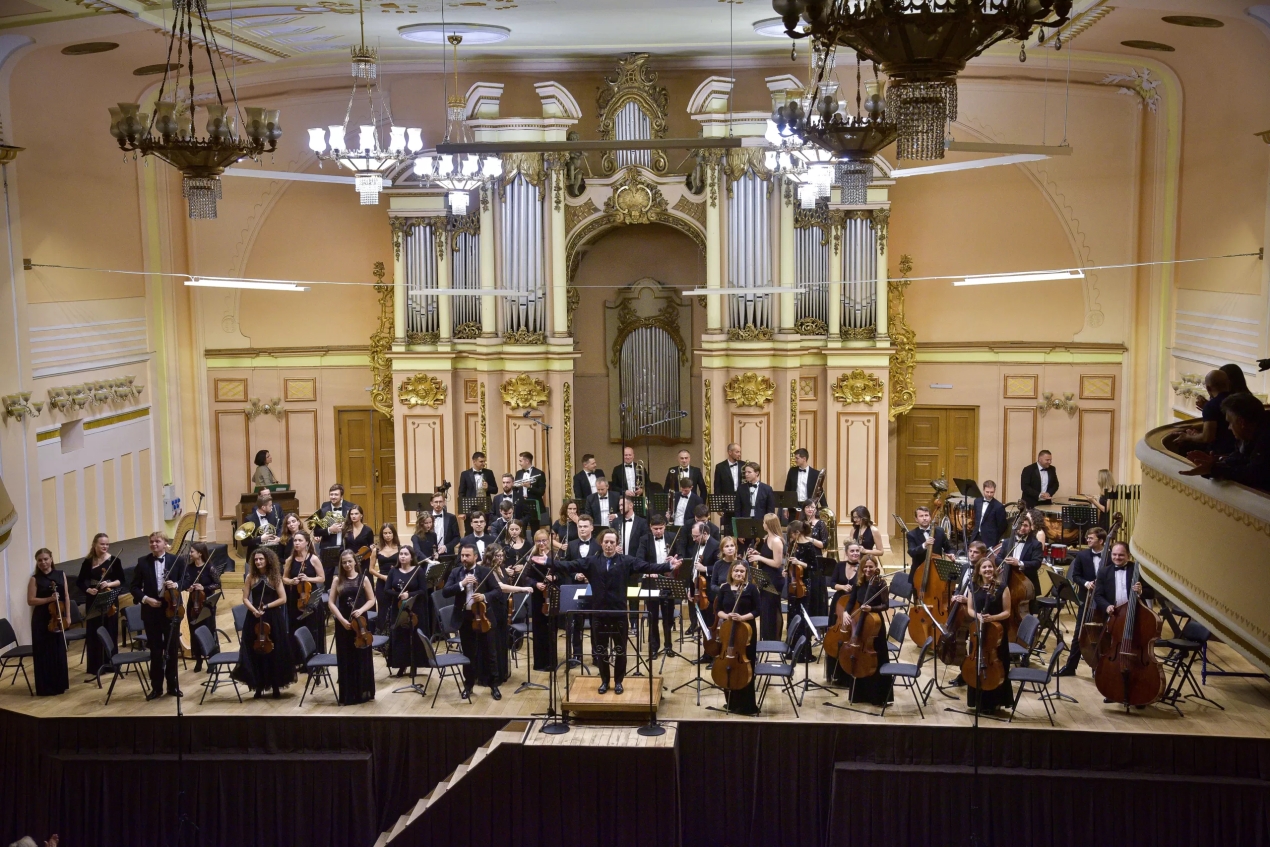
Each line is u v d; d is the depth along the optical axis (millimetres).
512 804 11648
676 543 14523
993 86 17859
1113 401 18141
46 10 12828
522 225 17719
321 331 19203
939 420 18984
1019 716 12117
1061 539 15805
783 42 17203
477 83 17516
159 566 13297
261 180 18672
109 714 12508
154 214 17922
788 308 17609
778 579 13438
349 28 15289
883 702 12398
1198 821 11453
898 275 18703
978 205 18406
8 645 13227
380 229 19094
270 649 12844
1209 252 16078
